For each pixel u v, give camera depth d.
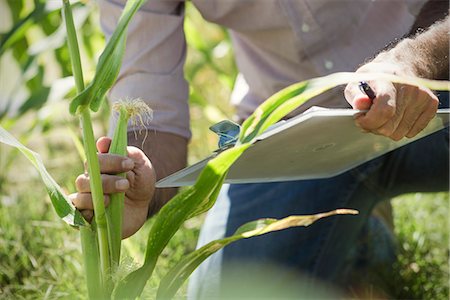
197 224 3.21
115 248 1.73
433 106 1.77
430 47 1.91
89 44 3.86
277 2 2.58
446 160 2.66
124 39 1.62
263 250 2.69
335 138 1.85
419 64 1.88
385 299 2.87
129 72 2.34
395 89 1.72
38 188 3.57
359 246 2.96
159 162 2.26
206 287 2.65
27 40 3.79
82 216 1.75
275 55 2.74
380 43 2.61
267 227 1.63
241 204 2.74
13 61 3.94
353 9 2.59
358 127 1.76
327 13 2.58
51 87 3.49
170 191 2.29
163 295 1.74
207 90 4.92
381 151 2.16
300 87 1.51
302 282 2.70
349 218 2.74
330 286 2.77
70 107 1.62
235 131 1.77
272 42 2.69
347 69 2.63
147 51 2.34
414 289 2.89
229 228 2.71
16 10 3.72
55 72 4.39
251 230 1.69
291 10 2.58
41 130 3.73
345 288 2.86
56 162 3.98
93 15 3.85
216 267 2.67
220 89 4.95
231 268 2.67
